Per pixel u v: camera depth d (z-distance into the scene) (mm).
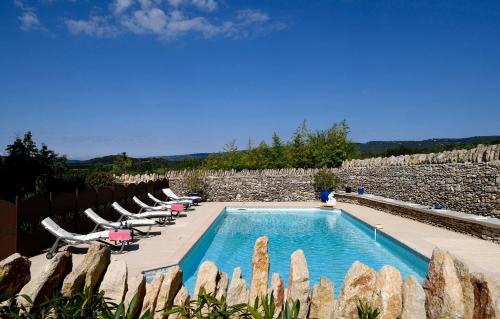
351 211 19031
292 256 3936
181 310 3295
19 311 3080
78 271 3611
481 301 3387
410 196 18438
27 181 19578
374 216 17125
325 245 13617
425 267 9539
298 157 30672
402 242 11117
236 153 33219
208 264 4074
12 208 9406
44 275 3480
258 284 4035
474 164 13727
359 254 12180
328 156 29266
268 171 25766
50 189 19906
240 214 21594
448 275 3494
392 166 20344
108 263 4039
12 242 9375
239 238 15203
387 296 3627
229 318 3344
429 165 16875
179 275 3854
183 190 25547
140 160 30297
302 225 18000
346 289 3705
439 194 15969
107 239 11078
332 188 24656
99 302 3324
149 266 8781
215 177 25797
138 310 3586
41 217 10531
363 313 3387
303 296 3719
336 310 3676
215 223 16984
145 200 19484
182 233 13141
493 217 12602
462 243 10836
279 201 25422
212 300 3357
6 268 3545
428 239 11508
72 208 12258
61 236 9766
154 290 3682
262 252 4137
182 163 33531
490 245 10531
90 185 21562
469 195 13930
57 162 21828
